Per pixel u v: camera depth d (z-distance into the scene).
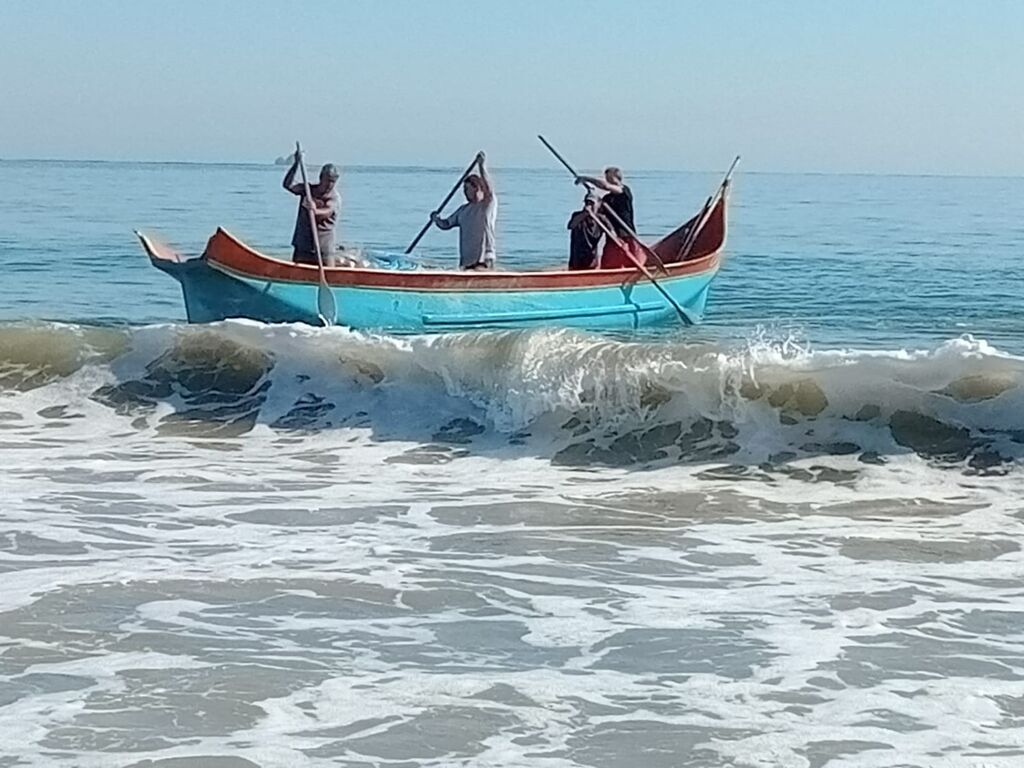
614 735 5.64
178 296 22.73
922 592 7.49
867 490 9.77
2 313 20.67
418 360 11.95
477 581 7.69
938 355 10.44
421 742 5.57
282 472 10.48
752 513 9.23
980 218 42.31
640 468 10.49
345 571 7.86
